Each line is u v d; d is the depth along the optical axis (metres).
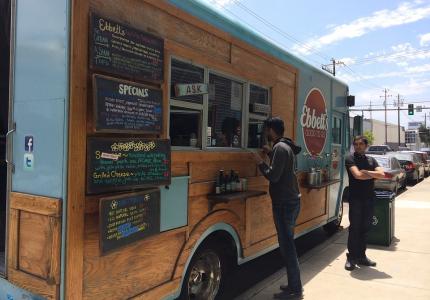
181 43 3.56
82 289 2.70
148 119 3.11
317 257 6.47
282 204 4.54
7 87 3.82
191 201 3.75
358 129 8.33
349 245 5.92
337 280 5.37
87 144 2.68
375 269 5.86
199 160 3.84
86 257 2.72
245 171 4.65
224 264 4.44
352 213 5.91
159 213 3.27
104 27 2.76
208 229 3.97
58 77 2.63
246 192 4.38
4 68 3.70
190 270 3.84
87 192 2.68
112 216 2.81
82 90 2.65
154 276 3.33
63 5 2.61
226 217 4.26
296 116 5.87
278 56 5.32
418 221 9.61
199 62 3.79
